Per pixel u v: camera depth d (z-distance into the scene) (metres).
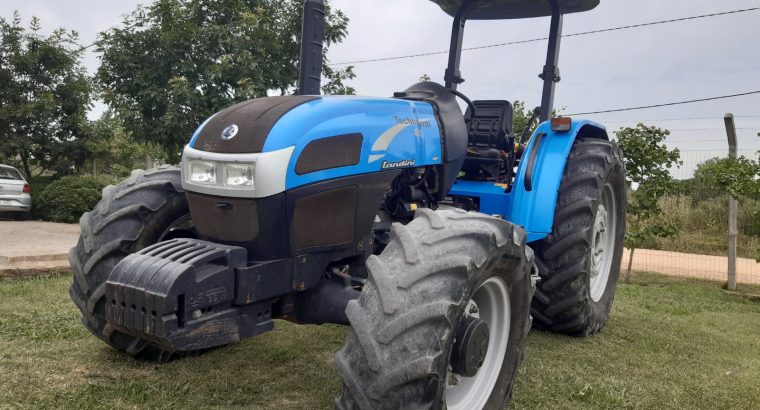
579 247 3.97
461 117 3.53
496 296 2.74
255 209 2.45
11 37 14.58
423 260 2.26
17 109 14.41
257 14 9.90
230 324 2.41
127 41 9.48
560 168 3.83
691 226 11.45
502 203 3.87
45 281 5.13
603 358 3.87
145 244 3.01
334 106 2.73
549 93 4.48
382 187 2.89
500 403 2.77
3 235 9.00
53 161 15.54
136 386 2.93
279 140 2.48
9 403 2.65
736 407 3.14
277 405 2.85
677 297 6.41
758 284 7.76
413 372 2.06
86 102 15.40
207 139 2.60
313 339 3.88
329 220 2.67
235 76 9.60
